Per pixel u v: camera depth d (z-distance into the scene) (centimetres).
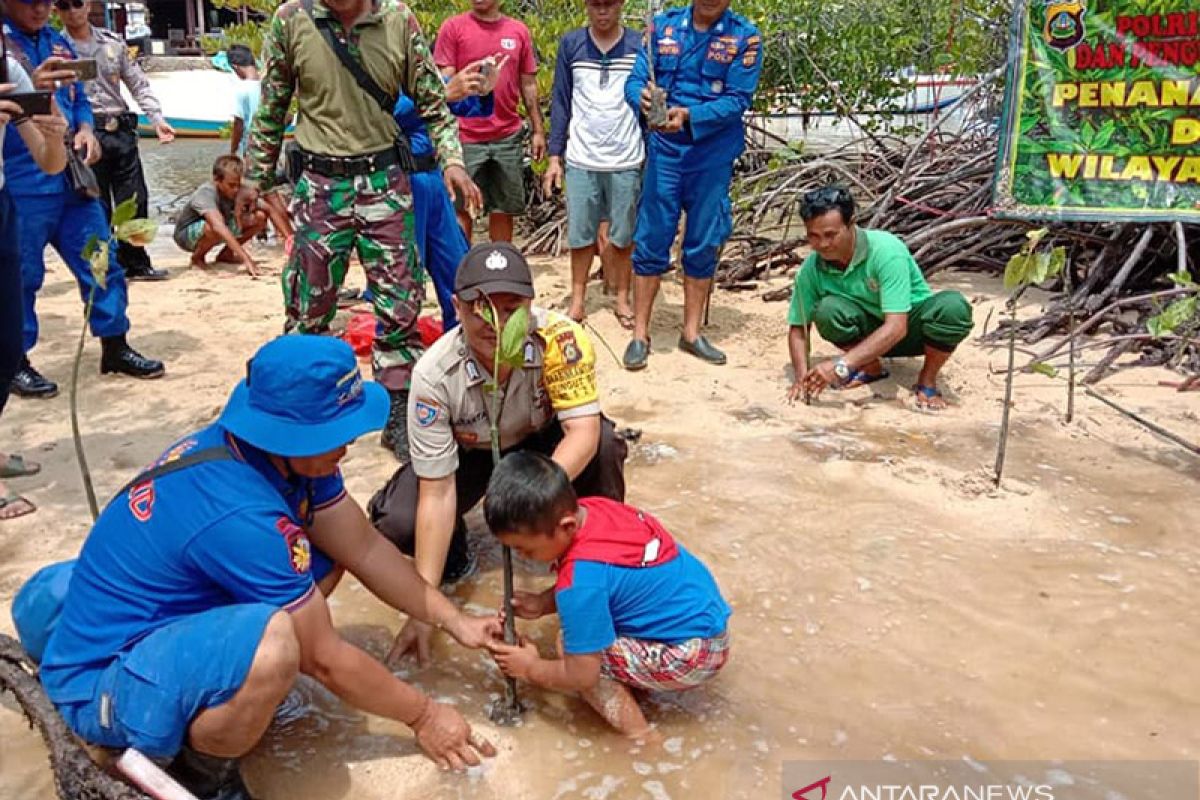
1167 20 548
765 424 495
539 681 284
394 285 457
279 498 249
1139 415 500
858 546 380
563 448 326
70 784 240
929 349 508
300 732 287
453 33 700
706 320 663
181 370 565
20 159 483
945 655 318
